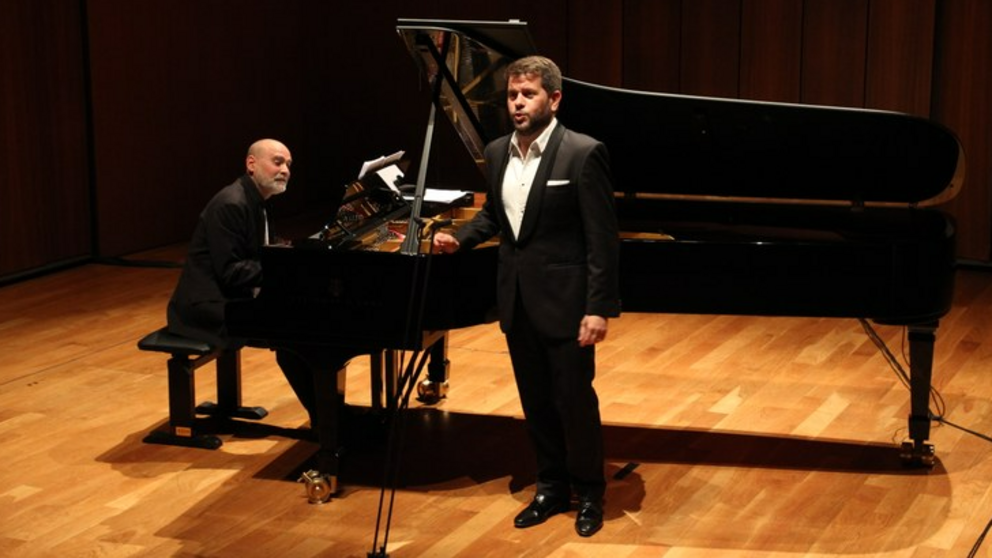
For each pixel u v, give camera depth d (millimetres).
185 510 5488
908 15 10117
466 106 5707
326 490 5547
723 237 6281
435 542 5160
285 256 5363
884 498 5613
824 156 6301
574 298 5047
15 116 9586
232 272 6145
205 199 11430
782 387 7219
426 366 7578
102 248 10461
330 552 5078
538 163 5051
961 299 9305
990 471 5930
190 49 11031
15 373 7453
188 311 6281
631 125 6246
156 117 10789
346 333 5367
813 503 5555
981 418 6688
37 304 9109
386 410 6629
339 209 5906
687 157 6414
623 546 5121
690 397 7027
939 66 10164
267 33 11914
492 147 5223
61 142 10031
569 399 5117
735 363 7711
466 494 5656
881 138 6133
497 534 5234
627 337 8312
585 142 5008
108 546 5125
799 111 6035
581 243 5078
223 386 6648
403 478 5844
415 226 5371
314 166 12797
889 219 6711
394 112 12555
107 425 6555
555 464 5402
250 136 11844
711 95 10961
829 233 6375
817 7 10445
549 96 4980
